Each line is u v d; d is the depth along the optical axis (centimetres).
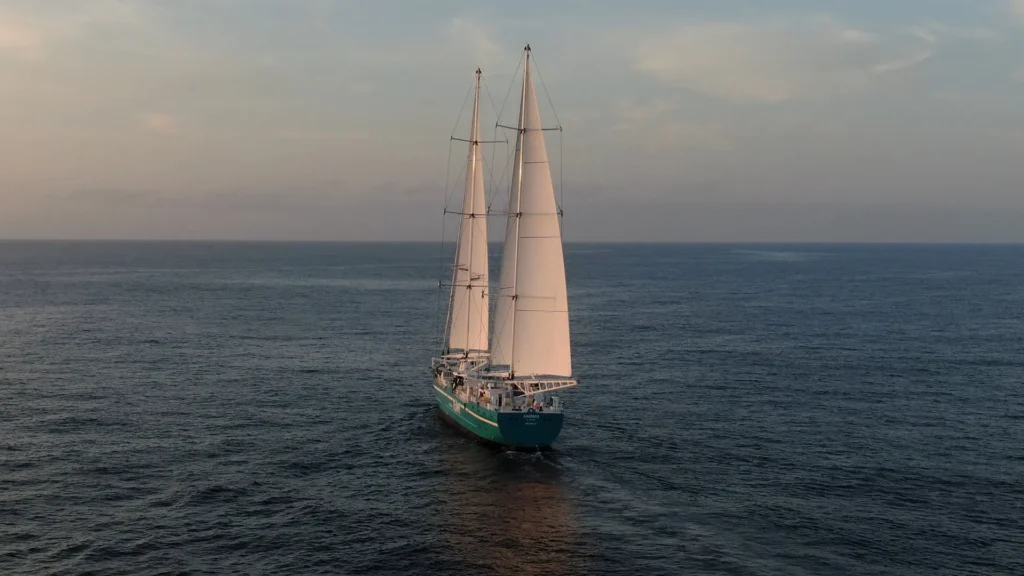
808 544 4400
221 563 4112
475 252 7231
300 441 6400
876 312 16388
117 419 6950
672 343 11894
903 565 4150
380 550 4316
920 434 6656
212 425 6831
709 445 6325
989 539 4472
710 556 4256
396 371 9600
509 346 6241
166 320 14275
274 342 11781
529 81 5744
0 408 7294
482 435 6331
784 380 8994
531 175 5853
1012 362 10212
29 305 16650
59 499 4947
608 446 6294
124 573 3969
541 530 4609
